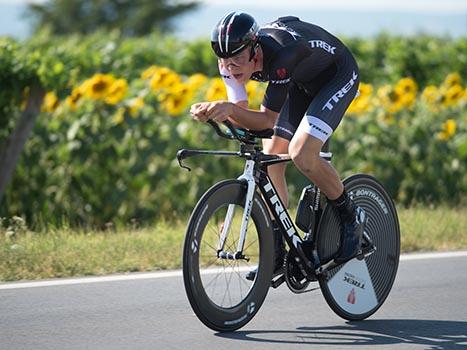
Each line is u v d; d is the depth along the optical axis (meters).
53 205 27.27
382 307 16.70
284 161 15.02
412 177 29.84
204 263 18.83
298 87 16.03
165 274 18.42
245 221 14.69
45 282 17.56
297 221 15.45
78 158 27.44
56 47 35.16
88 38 42.22
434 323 15.72
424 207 27.52
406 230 22.23
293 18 15.77
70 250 19.19
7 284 17.34
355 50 43.06
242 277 17.53
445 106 31.19
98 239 20.39
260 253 15.09
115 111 27.69
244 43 14.37
